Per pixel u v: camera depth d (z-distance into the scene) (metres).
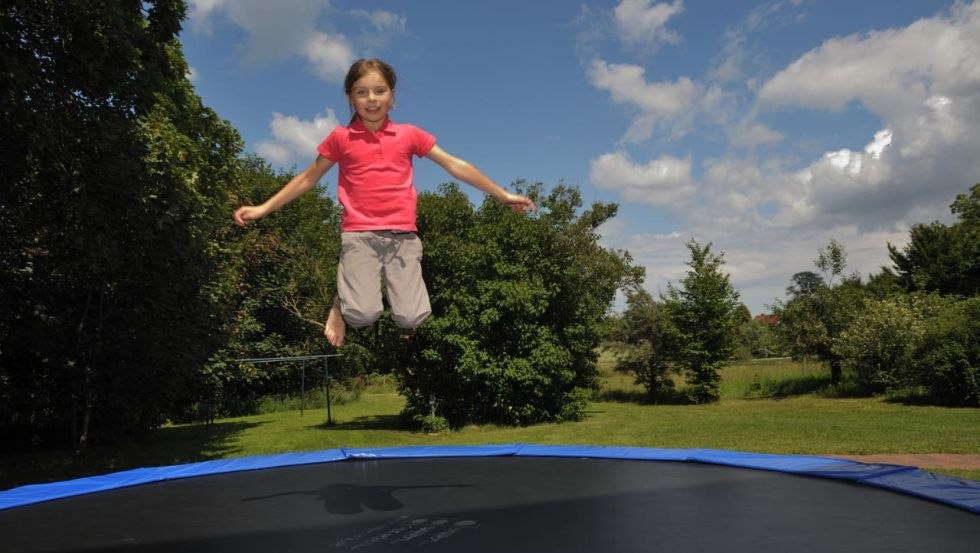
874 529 2.52
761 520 2.68
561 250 12.17
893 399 14.55
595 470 4.02
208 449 9.90
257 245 19.83
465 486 3.60
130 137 7.02
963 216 28.56
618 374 22.33
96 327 9.62
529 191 14.48
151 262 8.62
